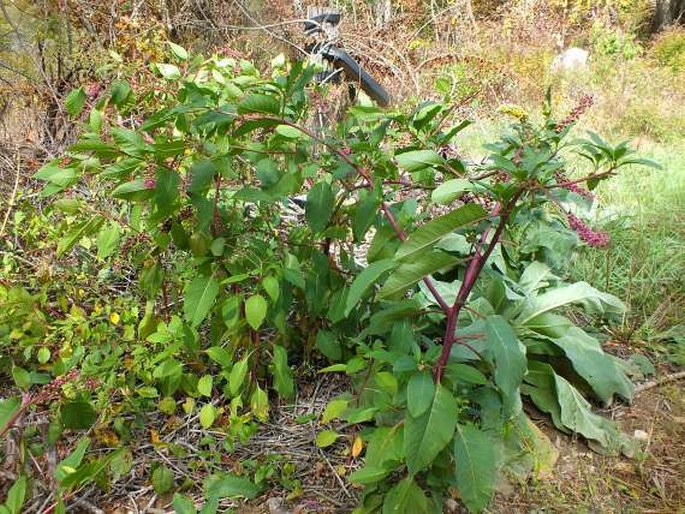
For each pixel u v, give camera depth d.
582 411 2.64
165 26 4.95
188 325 2.44
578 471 2.49
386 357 1.96
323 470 2.40
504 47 10.09
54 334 2.57
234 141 2.39
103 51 4.31
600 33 11.63
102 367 2.37
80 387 2.32
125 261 3.12
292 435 2.56
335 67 5.90
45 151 3.80
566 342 2.81
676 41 11.88
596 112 8.03
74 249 3.18
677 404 2.89
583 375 2.74
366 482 1.89
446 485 2.09
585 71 9.69
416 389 1.82
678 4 14.09
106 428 2.45
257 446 2.50
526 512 2.28
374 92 6.13
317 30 6.44
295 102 2.38
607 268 3.60
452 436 1.90
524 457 2.45
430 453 1.81
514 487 2.36
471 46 9.57
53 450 2.26
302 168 2.39
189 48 5.58
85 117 3.44
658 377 3.10
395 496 1.95
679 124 7.86
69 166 2.27
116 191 2.10
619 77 9.56
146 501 2.28
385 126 2.31
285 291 2.47
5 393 2.78
